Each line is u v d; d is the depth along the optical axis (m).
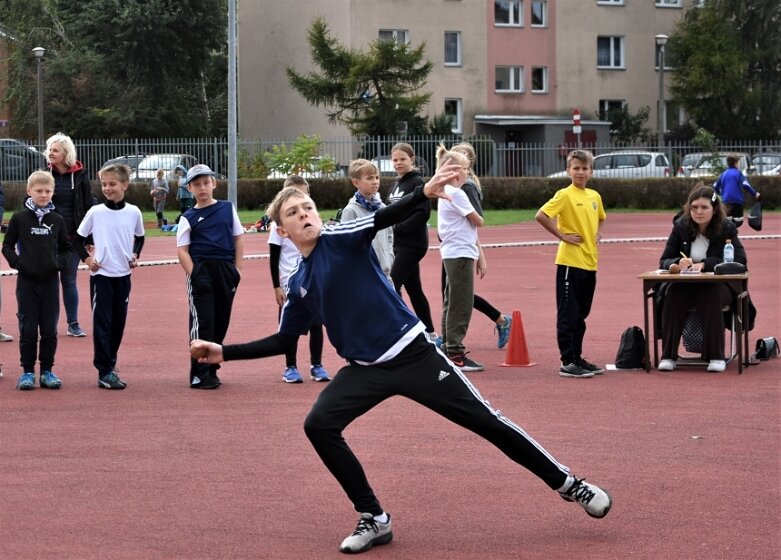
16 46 64.19
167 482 6.95
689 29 58.00
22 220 10.02
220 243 10.11
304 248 5.67
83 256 10.02
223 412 9.03
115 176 10.09
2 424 8.61
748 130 58.38
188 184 10.11
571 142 58.12
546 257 24.50
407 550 5.67
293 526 6.08
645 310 10.64
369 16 55.28
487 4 57.47
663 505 6.37
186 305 16.47
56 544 5.78
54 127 58.94
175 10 62.16
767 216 39.78
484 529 5.98
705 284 10.69
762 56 57.38
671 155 46.38
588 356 11.65
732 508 6.29
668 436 8.03
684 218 10.91
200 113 67.88
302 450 7.75
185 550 5.68
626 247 27.19
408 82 51.53
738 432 8.15
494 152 46.00
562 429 8.27
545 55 58.75
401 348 5.64
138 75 62.41
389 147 46.19
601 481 6.87
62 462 7.45
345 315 5.62
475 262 11.22
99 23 62.09
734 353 11.35
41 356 10.15
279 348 5.86
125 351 12.24
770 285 18.12
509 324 12.23
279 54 58.75
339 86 50.47
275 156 42.94
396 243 11.08
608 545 5.68
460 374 5.75
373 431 8.24
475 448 7.72
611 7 59.81
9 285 19.05
